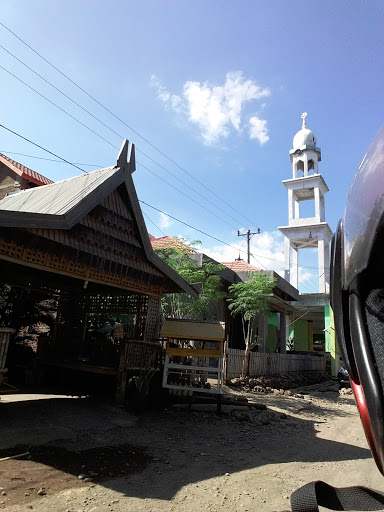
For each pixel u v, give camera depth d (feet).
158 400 27.63
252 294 43.42
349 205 2.32
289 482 15.06
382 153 2.03
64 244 21.11
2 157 52.85
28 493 12.10
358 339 1.98
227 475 15.43
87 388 30.25
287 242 95.86
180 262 42.22
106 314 33.88
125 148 25.46
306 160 99.35
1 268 28.35
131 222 26.45
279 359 54.54
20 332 41.16
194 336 27.07
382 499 2.47
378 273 2.05
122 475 14.49
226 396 33.12
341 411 34.94
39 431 18.45
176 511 11.83
